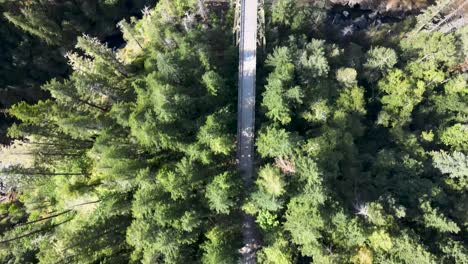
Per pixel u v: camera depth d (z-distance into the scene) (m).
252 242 46.53
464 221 48.09
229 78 51.62
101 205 41.75
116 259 41.31
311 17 55.78
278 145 42.59
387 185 49.00
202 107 46.16
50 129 42.12
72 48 63.62
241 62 52.09
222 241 41.62
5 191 54.38
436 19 59.91
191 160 41.47
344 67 53.56
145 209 37.56
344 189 45.69
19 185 45.25
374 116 57.72
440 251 44.53
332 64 53.75
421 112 57.91
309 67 49.03
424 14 59.06
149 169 40.41
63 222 46.94
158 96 40.22
